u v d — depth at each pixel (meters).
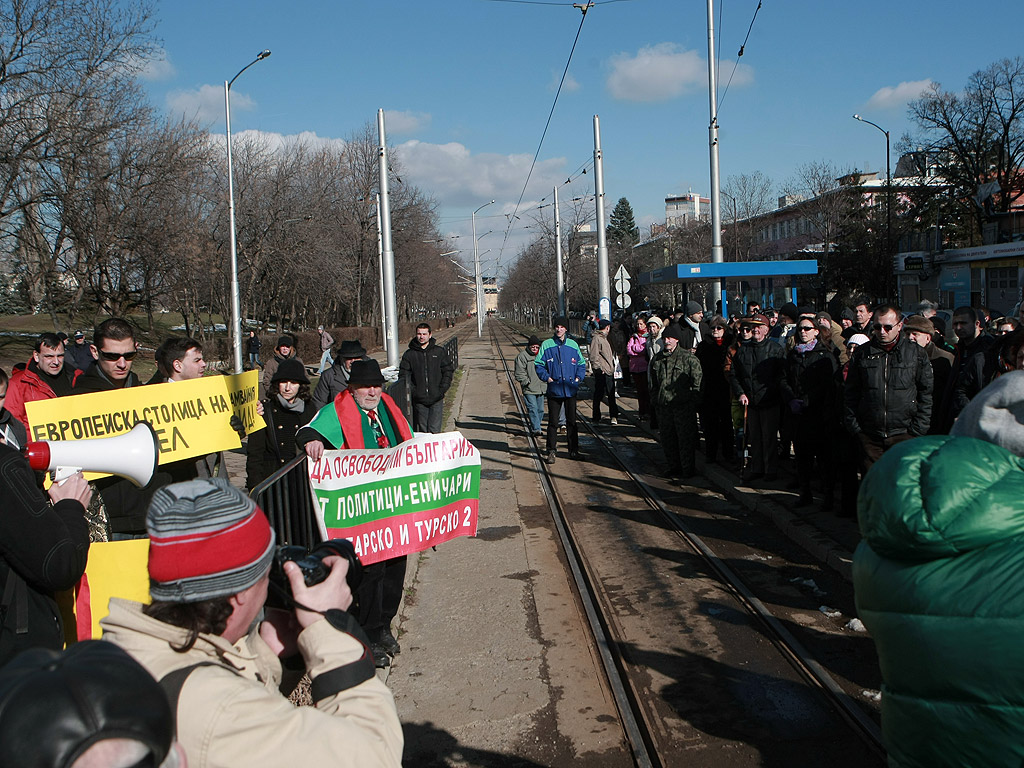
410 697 4.73
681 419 10.12
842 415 7.43
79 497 3.01
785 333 11.06
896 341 6.59
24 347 31.91
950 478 2.11
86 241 26.08
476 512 5.17
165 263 29.31
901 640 2.15
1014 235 36.31
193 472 5.01
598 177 25.42
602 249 25.50
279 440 6.13
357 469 4.73
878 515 2.21
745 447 9.49
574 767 3.97
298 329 53.88
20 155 21.45
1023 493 2.09
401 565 5.04
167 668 1.63
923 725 2.12
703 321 14.00
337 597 1.91
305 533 4.50
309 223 39.53
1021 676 1.95
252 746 1.54
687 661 5.04
